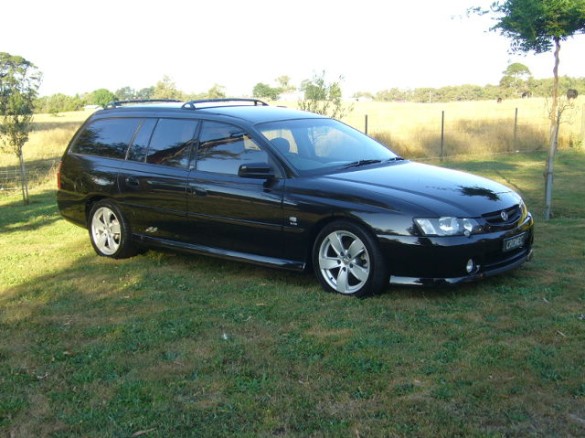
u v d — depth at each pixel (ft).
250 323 16.58
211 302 18.52
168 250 25.25
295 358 14.17
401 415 11.49
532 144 65.00
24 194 43.88
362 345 14.71
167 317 17.29
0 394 12.98
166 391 12.80
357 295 18.34
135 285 20.61
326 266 19.01
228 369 13.75
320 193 18.86
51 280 21.58
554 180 43.16
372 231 17.81
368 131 68.80
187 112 22.81
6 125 43.65
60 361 14.58
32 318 17.63
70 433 11.39
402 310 17.13
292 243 19.51
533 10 27.96
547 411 11.43
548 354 13.80
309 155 20.85
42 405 12.42
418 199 17.95
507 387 12.34
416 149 62.75
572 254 22.24
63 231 31.04
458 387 12.46
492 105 137.80
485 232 17.83
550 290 18.29
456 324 15.92
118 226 24.13
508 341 14.70
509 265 18.71
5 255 25.68
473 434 10.76
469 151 63.31
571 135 66.74
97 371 13.85
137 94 136.56
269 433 11.10
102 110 25.94
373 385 12.69
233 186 20.51
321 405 11.99
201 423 11.51
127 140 24.13
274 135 20.88
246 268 22.22
